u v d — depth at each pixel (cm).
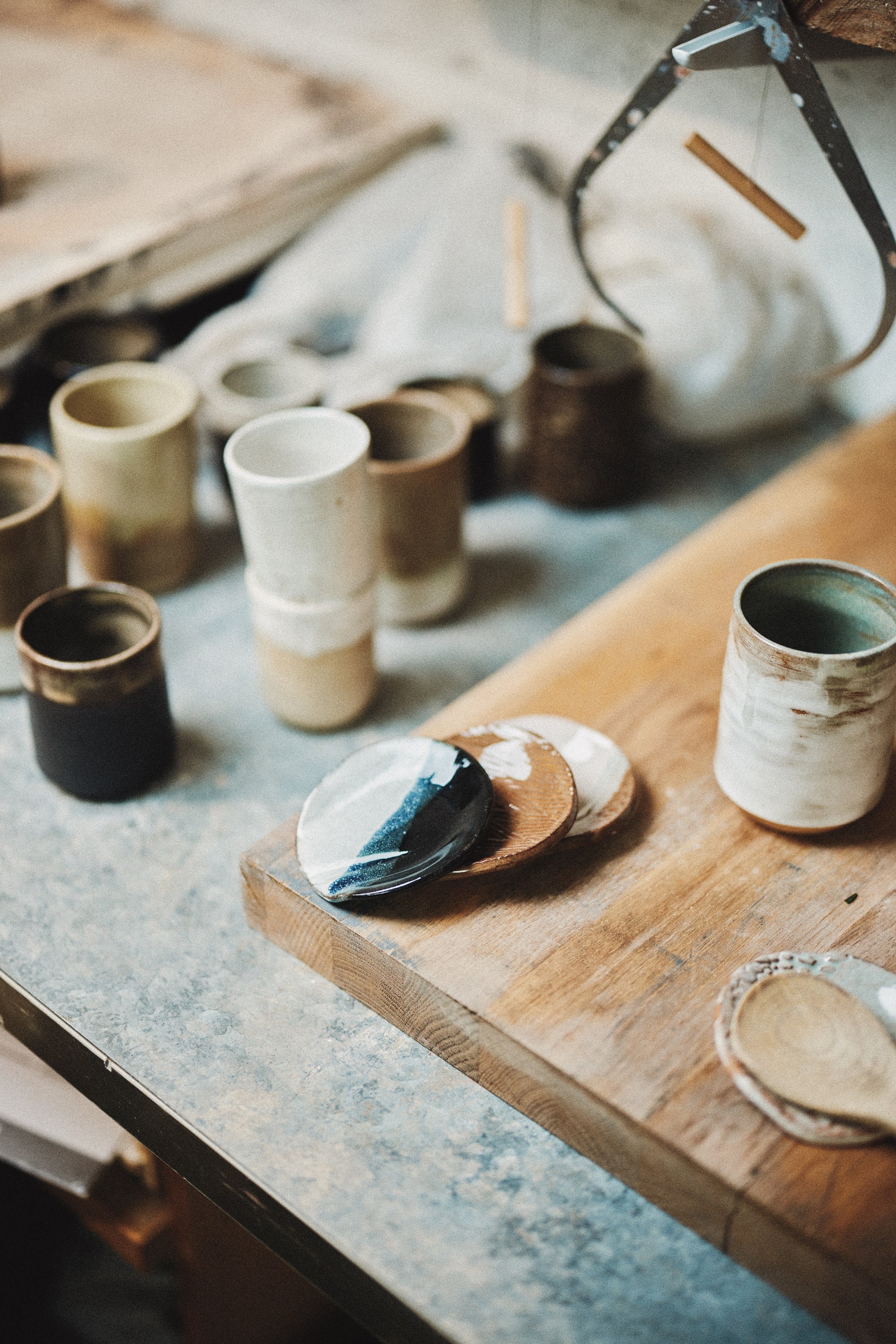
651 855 73
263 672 88
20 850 81
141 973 73
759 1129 58
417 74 148
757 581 71
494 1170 63
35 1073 86
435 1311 57
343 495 78
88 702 78
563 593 104
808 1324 56
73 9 173
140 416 103
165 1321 109
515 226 104
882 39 64
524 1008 64
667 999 64
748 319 114
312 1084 67
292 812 84
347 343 129
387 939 67
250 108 149
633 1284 58
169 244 126
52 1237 114
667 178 125
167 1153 68
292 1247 63
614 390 104
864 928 68
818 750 67
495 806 72
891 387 121
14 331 116
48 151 141
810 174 110
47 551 88
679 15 115
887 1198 56
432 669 96
